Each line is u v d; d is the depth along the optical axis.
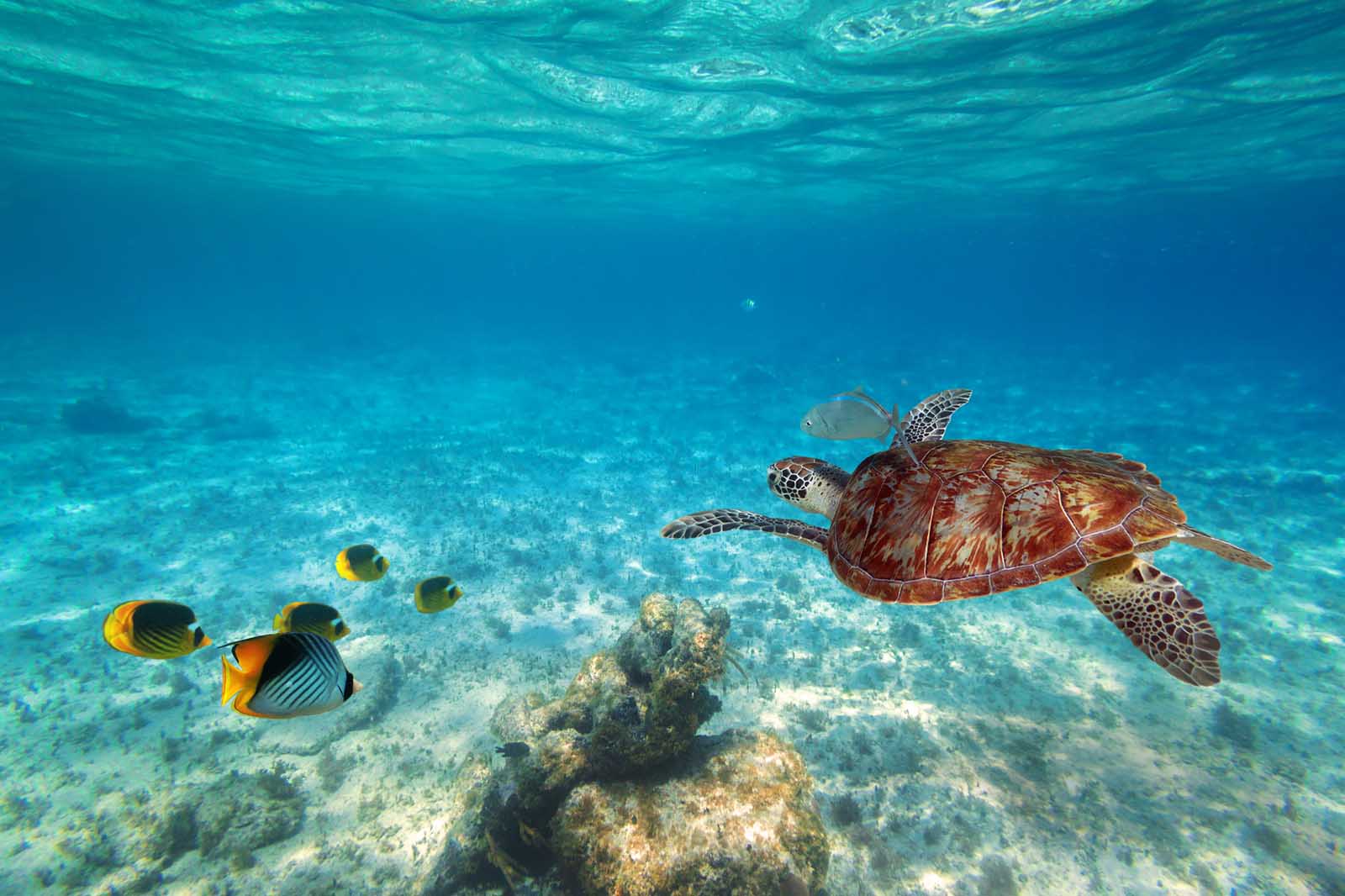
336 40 16.50
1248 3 13.55
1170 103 20.55
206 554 14.99
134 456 22.64
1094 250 93.94
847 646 11.22
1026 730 9.04
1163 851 7.14
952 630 11.74
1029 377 41.59
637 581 13.68
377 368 46.22
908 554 3.13
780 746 6.55
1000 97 20.02
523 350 60.16
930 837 7.36
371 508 18.00
